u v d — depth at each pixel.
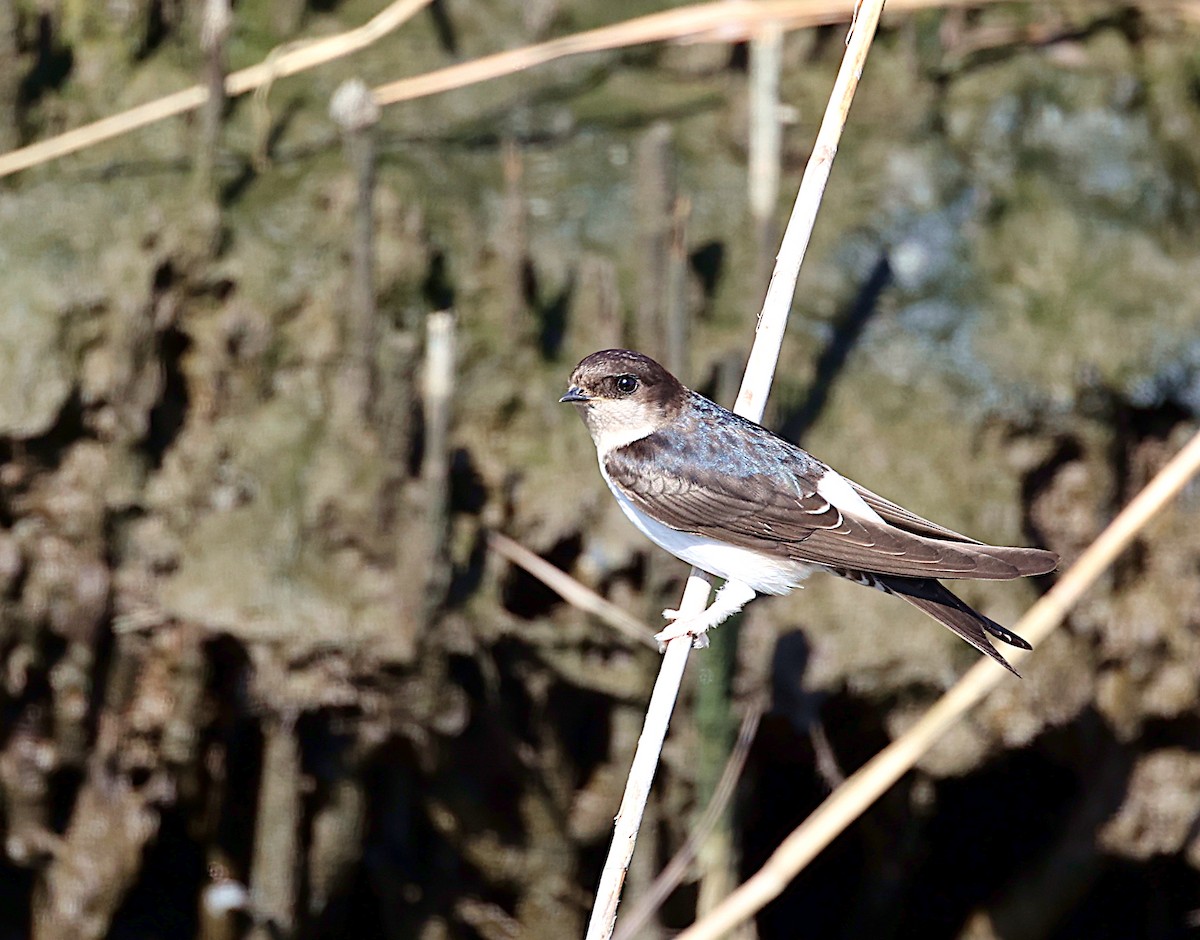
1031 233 13.63
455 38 14.69
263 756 12.30
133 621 12.02
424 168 13.45
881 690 11.78
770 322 9.66
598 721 12.19
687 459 10.05
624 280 12.95
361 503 11.79
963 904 13.91
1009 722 11.99
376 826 12.61
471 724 12.05
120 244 12.58
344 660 11.59
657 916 12.31
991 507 12.34
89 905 12.49
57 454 12.15
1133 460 12.98
